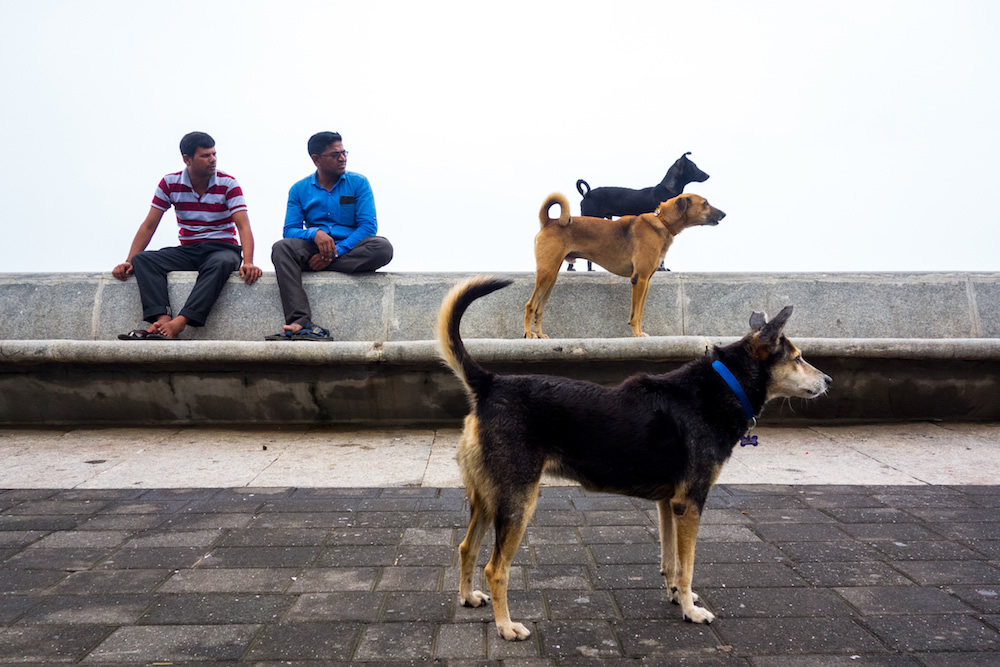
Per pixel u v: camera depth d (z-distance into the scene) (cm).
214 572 292
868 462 472
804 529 345
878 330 649
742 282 662
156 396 564
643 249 609
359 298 651
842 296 655
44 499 394
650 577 291
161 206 653
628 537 336
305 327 603
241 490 412
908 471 452
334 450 502
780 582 283
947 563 302
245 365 554
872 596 270
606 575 292
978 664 219
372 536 336
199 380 559
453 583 284
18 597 267
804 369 289
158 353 535
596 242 618
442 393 567
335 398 568
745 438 291
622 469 259
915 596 269
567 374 555
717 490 412
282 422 575
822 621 249
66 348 536
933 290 659
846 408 577
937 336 648
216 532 340
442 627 246
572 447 258
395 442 523
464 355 272
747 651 228
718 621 250
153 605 261
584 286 663
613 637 239
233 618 250
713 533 339
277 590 275
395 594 272
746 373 279
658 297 661
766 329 282
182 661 221
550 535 339
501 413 257
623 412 258
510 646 232
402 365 552
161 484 423
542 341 540
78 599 266
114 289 653
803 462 472
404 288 656
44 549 317
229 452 496
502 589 241
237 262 650
